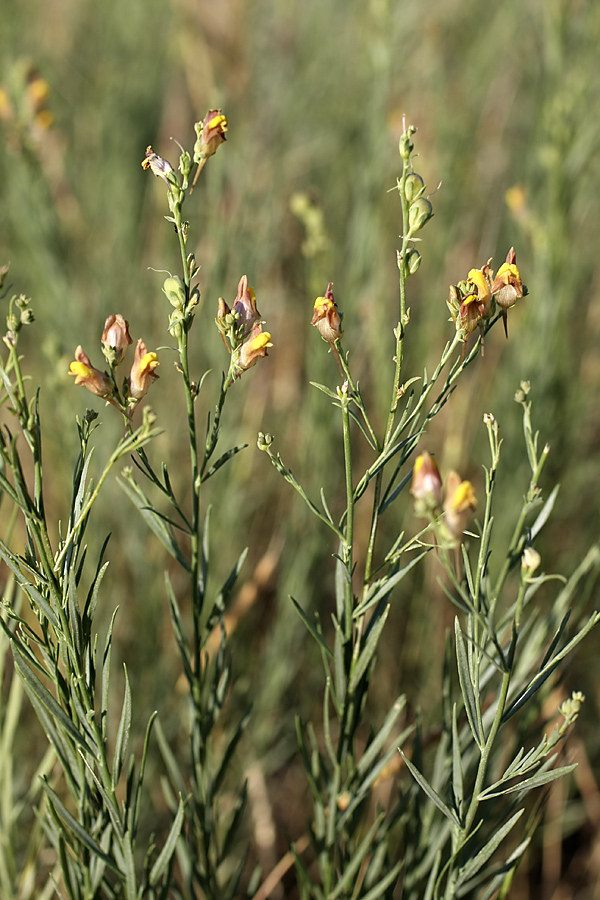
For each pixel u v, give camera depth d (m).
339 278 1.11
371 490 0.95
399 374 0.61
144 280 1.12
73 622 0.61
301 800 0.90
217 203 0.93
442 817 0.66
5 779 0.67
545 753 0.60
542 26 1.15
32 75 0.93
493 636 0.59
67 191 1.27
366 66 1.20
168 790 0.67
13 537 0.92
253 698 0.88
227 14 1.33
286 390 1.14
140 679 0.84
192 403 0.62
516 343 0.99
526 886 0.80
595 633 0.90
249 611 0.90
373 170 0.96
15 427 0.99
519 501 0.88
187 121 1.42
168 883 0.65
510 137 1.27
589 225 1.18
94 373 0.61
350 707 0.64
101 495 0.90
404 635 0.96
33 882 0.69
